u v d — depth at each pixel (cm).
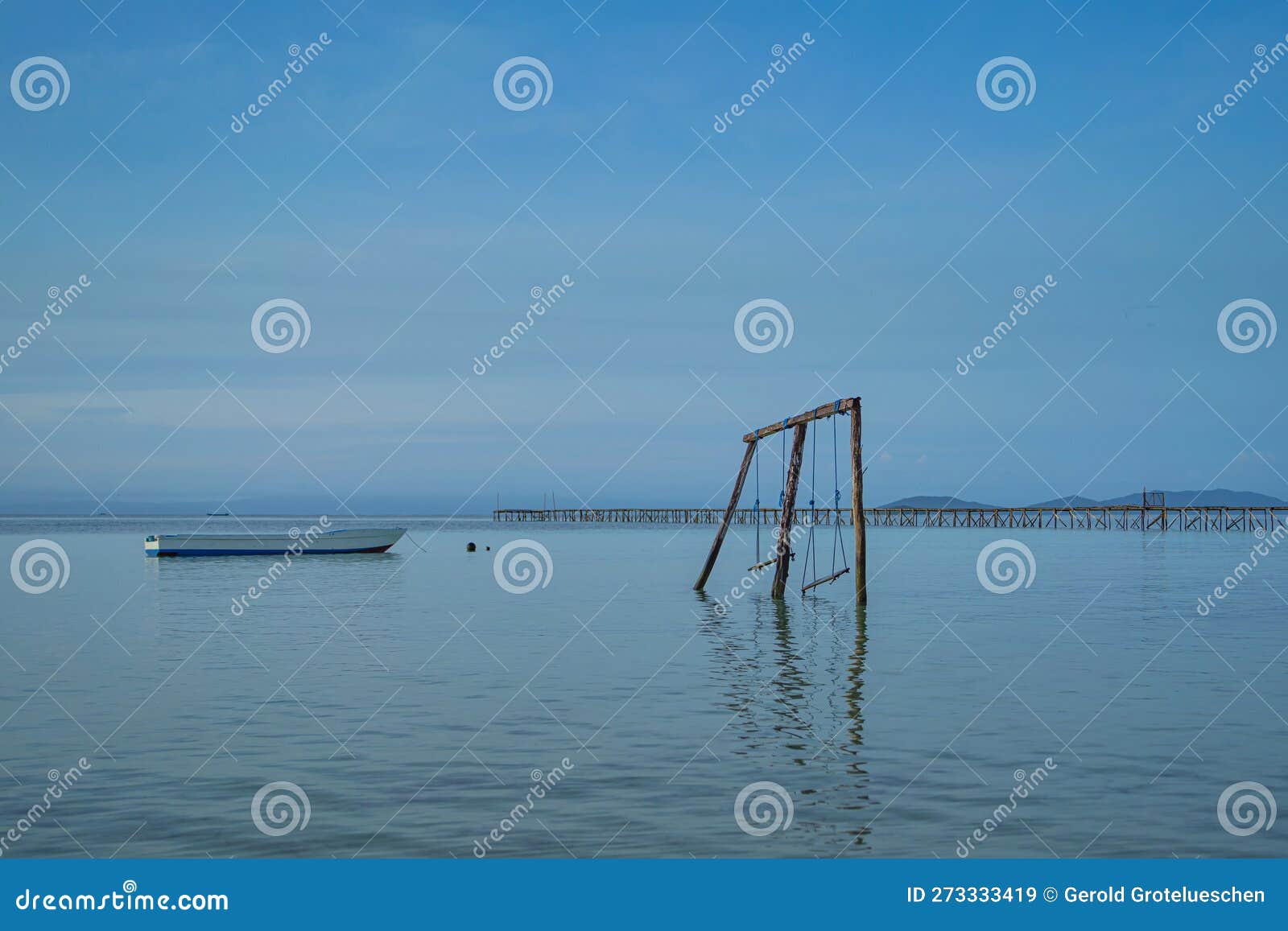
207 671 1906
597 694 1672
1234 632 2359
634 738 1377
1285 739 1344
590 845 996
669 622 2636
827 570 4572
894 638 2300
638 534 10831
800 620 2669
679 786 1161
